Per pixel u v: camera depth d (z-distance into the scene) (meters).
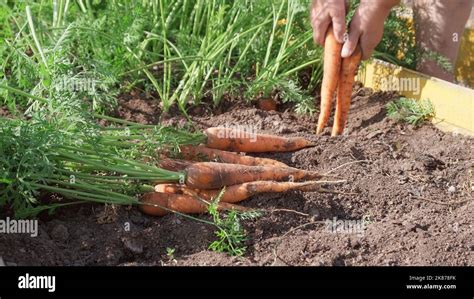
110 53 1.67
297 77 1.77
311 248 1.33
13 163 1.30
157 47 1.79
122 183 1.38
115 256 1.30
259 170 1.45
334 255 1.31
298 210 1.41
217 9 1.85
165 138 1.44
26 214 1.32
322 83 1.66
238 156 1.51
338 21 1.58
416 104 1.66
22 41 1.63
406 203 1.43
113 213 1.36
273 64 1.71
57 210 1.37
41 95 1.48
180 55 1.68
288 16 1.70
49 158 1.33
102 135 1.39
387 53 1.81
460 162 1.54
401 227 1.37
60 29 1.57
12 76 1.62
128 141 1.45
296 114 1.73
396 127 1.65
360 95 1.77
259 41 1.78
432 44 1.75
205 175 1.42
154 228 1.35
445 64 1.70
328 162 1.54
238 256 1.31
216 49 1.69
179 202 1.39
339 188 1.45
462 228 1.37
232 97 1.73
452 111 1.63
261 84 1.70
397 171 1.51
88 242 1.32
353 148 1.56
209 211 1.36
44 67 1.41
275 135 1.59
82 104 1.38
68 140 1.34
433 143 1.59
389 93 1.74
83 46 1.65
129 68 1.73
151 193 1.39
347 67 1.61
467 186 1.48
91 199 1.35
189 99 1.72
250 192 1.42
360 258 1.31
